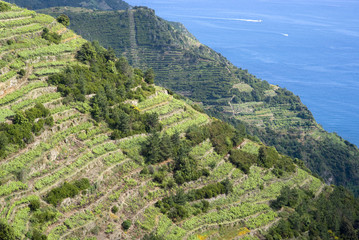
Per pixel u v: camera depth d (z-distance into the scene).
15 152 65.25
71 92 82.81
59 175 67.44
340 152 193.50
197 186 84.31
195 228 75.25
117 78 100.12
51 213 60.56
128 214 69.75
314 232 90.81
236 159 96.00
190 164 86.12
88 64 98.94
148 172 79.25
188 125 98.38
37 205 60.19
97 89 88.81
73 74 86.75
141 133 87.56
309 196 103.31
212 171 89.81
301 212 92.50
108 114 85.12
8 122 69.12
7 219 56.25
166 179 81.00
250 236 79.88
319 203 101.06
